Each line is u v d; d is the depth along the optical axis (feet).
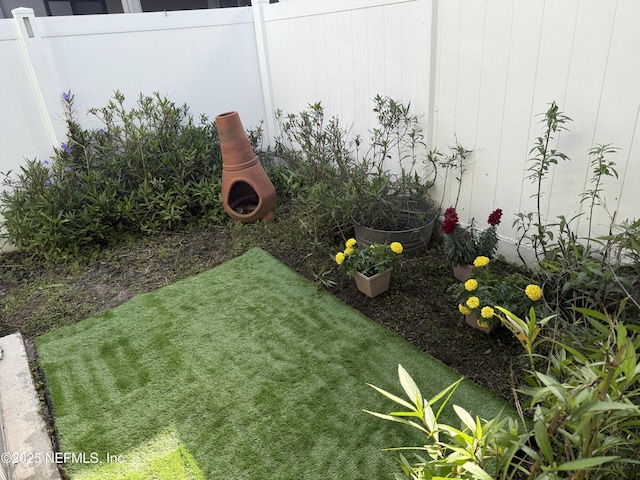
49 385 7.03
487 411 5.98
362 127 11.96
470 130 9.24
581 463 2.59
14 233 10.82
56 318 8.80
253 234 11.75
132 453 5.81
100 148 12.03
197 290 9.39
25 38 10.63
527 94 7.96
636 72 6.48
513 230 9.16
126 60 12.34
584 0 6.70
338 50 11.64
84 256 11.05
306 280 9.48
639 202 7.04
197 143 12.89
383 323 8.00
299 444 5.78
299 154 13.61
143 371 7.22
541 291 6.61
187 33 12.99
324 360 7.20
